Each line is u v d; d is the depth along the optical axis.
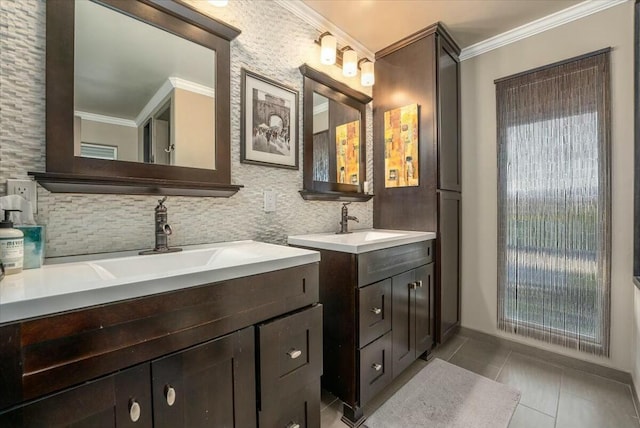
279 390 1.04
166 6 1.27
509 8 1.92
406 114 2.29
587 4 1.86
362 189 2.38
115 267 1.05
